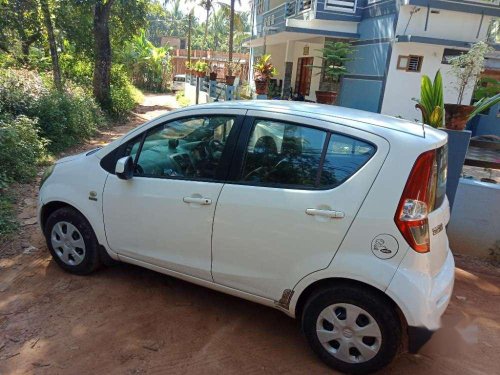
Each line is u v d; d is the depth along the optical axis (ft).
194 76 79.46
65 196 12.65
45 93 34.47
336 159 9.30
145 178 11.43
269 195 9.69
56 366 9.31
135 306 11.73
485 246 16.33
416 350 8.65
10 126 24.32
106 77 51.29
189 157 11.02
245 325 11.20
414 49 41.39
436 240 9.11
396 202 8.58
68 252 13.03
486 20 41.60
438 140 9.29
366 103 45.39
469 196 16.28
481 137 29.14
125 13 58.54
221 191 10.25
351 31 47.57
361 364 9.18
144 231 11.51
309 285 9.43
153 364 9.55
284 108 10.32
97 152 12.70
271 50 70.03
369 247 8.71
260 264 9.91
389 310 8.72
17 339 10.12
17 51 48.62
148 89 104.42
